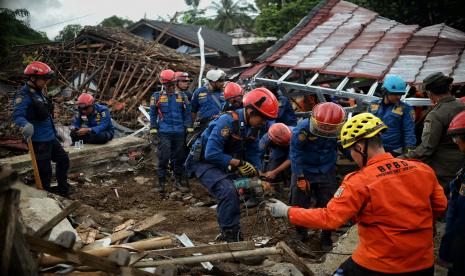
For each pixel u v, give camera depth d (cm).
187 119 728
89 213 469
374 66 807
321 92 760
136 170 816
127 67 1552
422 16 1489
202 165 448
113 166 805
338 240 495
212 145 418
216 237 499
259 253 324
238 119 420
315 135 452
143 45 1688
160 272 265
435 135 449
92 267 251
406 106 527
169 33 2767
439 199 244
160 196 714
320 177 478
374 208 234
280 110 700
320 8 1197
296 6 2030
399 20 1509
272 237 506
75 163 745
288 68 879
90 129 793
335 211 237
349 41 954
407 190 235
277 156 595
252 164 458
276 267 382
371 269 240
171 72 723
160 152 715
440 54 827
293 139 466
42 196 431
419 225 234
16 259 214
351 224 562
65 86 1531
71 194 666
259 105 405
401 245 232
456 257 278
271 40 2036
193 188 747
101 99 1409
